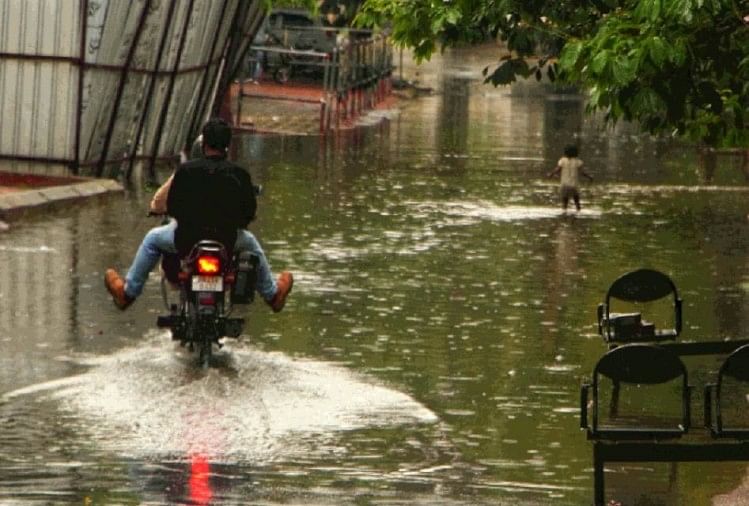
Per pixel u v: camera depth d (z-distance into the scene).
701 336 35.72
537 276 44.56
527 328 36.06
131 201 59.12
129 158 67.00
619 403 28.45
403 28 32.84
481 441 25.34
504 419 26.95
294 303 38.34
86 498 20.91
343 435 25.27
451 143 98.81
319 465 23.31
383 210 60.91
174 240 29.83
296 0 88.56
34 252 45.28
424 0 32.59
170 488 21.58
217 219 29.42
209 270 28.80
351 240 51.25
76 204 57.28
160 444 24.09
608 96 26.39
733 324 37.41
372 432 25.58
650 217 61.44
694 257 49.78
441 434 25.70
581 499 22.02
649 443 21.81
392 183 72.25
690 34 26.17
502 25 31.70
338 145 94.25
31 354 30.95
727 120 30.31
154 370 29.06
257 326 34.94
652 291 29.70
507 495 22.05
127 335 33.22
